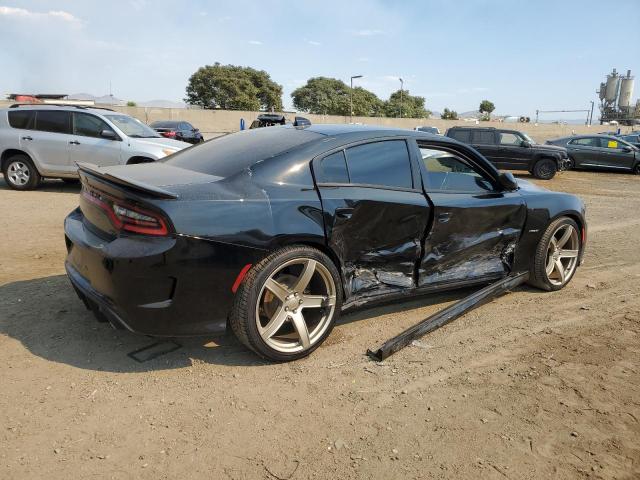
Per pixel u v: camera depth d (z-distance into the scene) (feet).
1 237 19.42
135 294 8.88
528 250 14.34
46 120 30.78
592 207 34.55
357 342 11.32
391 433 8.10
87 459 7.25
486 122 194.39
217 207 9.23
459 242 12.78
